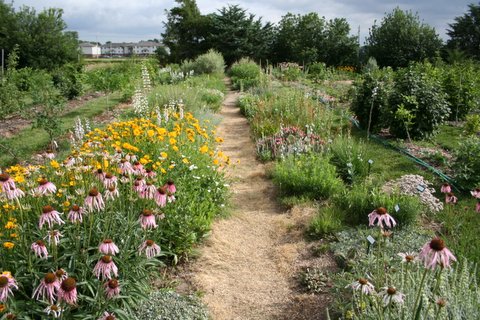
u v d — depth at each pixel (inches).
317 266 162.9
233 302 145.4
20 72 663.8
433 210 195.5
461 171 223.5
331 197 219.9
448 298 113.6
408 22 1015.0
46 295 110.7
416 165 265.7
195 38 1477.6
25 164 287.3
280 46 1280.8
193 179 204.2
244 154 319.9
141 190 142.3
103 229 141.2
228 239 187.0
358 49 1144.2
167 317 126.7
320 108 401.4
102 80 590.9
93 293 116.3
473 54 1115.9
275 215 213.3
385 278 131.0
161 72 839.7
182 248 164.4
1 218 134.3
